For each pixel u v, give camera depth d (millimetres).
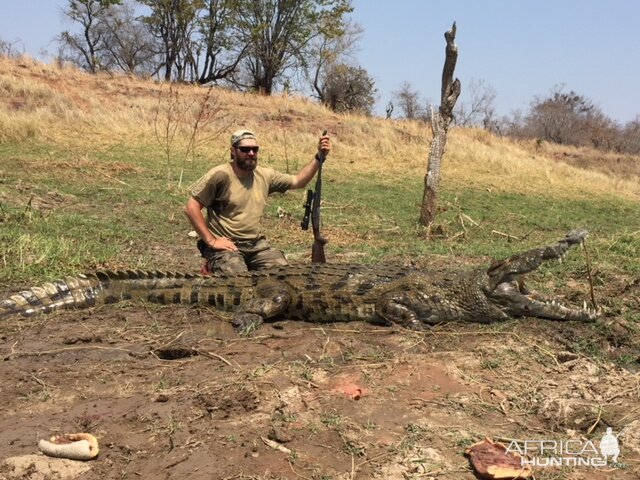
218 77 38812
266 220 11750
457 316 5824
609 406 4355
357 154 21406
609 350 5301
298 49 38156
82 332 5516
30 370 4773
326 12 37000
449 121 12008
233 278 6293
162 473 3514
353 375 4629
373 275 6055
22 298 5965
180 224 10648
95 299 6215
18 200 10930
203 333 5590
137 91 25469
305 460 3621
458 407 4258
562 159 35656
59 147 16594
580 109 55531
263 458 3625
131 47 45219
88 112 21094
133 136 19141
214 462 3580
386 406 4219
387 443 3805
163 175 14805
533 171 22078
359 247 9672
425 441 3830
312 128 24016
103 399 4316
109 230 9586
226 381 4488
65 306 6078
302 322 6082
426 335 5523
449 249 9531
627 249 8867
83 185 13031
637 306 6254
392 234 11344
